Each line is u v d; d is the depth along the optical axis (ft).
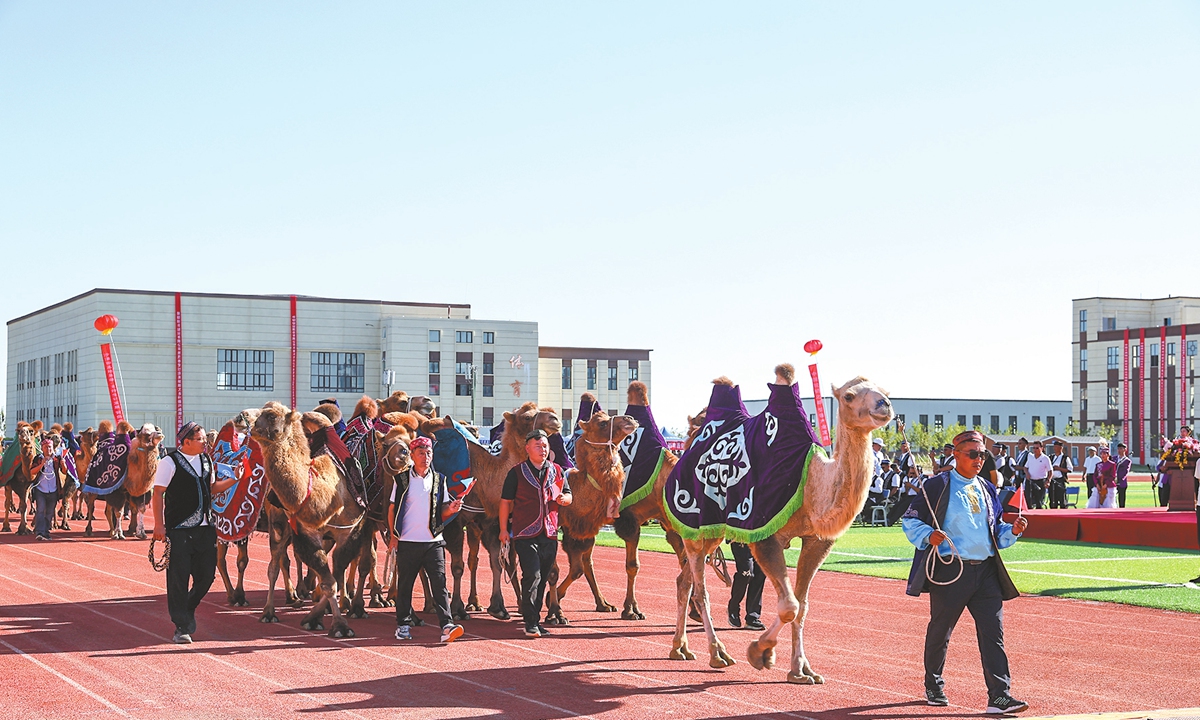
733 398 34.55
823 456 29.17
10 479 81.76
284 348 281.95
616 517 39.09
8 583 52.13
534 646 35.65
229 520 38.06
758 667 29.89
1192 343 354.95
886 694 28.86
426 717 25.99
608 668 32.07
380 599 45.65
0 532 82.89
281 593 49.21
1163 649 35.94
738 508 30.35
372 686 29.40
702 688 29.45
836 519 28.09
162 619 40.93
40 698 27.89
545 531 37.55
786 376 30.66
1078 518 77.41
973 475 27.66
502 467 42.11
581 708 27.04
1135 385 369.50
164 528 35.32
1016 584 52.65
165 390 271.69
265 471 35.70
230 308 277.85
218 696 28.14
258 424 35.06
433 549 36.06
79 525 91.97
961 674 31.63
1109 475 122.11
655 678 30.73
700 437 33.35
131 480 77.51
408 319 286.05
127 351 269.64
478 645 35.81
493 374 293.64
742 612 44.21
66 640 36.32
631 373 317.63
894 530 91.40
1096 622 41.68
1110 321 387.34
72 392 286.87
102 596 47.57
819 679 30.14
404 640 36.47
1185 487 93.45
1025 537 80.89
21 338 333.83
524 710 26.78
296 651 34.47
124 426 79.00
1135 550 70.59
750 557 39.96
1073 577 55.57
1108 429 360.28
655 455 41.04
